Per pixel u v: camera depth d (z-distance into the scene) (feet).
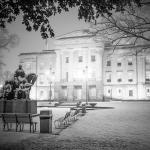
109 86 215.92
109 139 34.63
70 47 225.35
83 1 26.04
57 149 28.09
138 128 46.14
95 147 29.25
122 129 44.91
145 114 75.31
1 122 55.57
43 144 30.73
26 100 66.13
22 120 40.55
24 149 27.81
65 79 225.97
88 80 216.33
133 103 151.94
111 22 43.55
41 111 39.91
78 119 63.26
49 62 233.55
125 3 27.45
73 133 40.19
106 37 46.75
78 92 223.51
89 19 27.04
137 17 42.14
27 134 37.73
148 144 31.07
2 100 66.28
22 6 24.47
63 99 221.05
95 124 52.70
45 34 26.17
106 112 84.79
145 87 206.59
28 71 238.48
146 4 37.35
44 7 25.86
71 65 224.33
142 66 208.23
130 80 211.00
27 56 239.50
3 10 24.44
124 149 28.27
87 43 219.61
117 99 209.97
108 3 26.35
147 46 62.18
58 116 72.38
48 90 230.89
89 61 219.61
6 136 35.73
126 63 212.23
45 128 39.52
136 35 44.14
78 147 29.25
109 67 216.95
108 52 216.74
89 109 100.12
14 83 67.92
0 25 25.34
